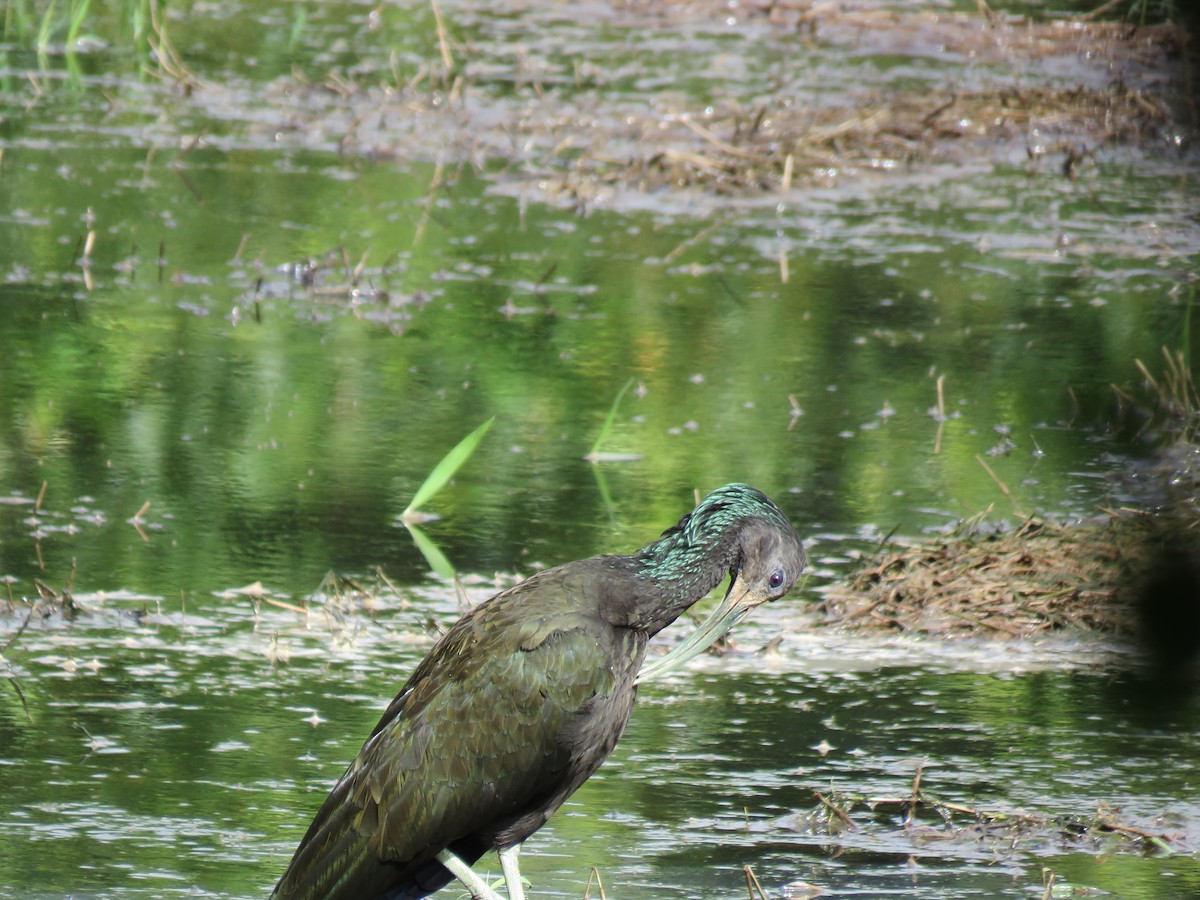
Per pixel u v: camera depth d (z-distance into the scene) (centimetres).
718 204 2009
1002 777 946
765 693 1041
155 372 1521
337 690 1020
